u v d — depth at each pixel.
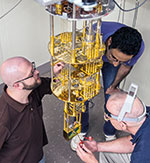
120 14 2.33
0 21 2.54
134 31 1.53
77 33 1.29
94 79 1.33
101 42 1.21
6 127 1.46
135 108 1.38
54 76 1.42
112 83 1.94
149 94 2.58
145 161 1.39
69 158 2.31
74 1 0.94
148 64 2.39
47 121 2.63
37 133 1.68
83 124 2.30
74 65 1.30
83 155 1.60
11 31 2.68
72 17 1.00
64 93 1.31
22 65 1.44
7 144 1.58
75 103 1.36
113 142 1.85
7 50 2.79
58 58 1.15
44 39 3.04
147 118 1.46
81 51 1.18
